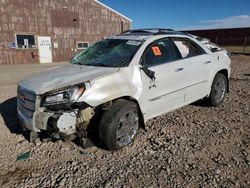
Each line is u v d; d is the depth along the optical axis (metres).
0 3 22.41
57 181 3.51
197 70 5.54
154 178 3.52
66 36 26.88
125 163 3.90
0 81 11.67
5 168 3.86
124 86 4.24
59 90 3.88
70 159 4.04
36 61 25.11
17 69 17.94
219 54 6.42
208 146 4.38
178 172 3.64
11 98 7.84
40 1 24.64
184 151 4.21
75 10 27.16
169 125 5.27
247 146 4.38
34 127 3.99
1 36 22.83
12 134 5.00
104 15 29.50
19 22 23.61
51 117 3.84
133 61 4.52
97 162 3.94
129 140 4.39
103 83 4.06
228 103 6.78
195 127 5.17
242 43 35.25
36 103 3.93
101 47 5.33
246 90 8.36
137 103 4.46
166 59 5.02
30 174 3.69
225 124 5.33
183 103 5.41
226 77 6.61
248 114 5.93
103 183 3.44
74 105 3.85
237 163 3.86
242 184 3.38
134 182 3.44
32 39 24.61
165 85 4.86
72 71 4.54
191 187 3.32
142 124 4.63
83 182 3.47
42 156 4.15
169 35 5.29
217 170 3.67
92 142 4.43
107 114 4.07
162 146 4.39
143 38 4.98
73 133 3.96
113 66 4.54
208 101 6.27
